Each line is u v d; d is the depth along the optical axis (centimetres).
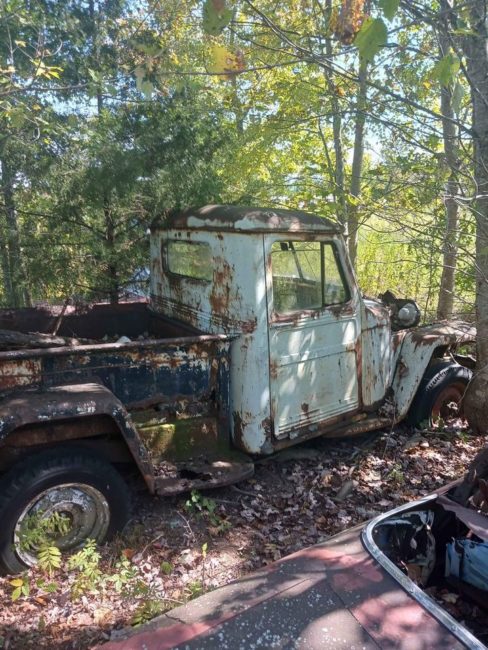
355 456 466
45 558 288
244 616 176
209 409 379
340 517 378
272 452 388
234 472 366
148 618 270
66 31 638
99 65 652
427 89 522
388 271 912
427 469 451
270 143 797
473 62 397
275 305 379
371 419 463
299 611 176
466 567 230
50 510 305
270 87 778
